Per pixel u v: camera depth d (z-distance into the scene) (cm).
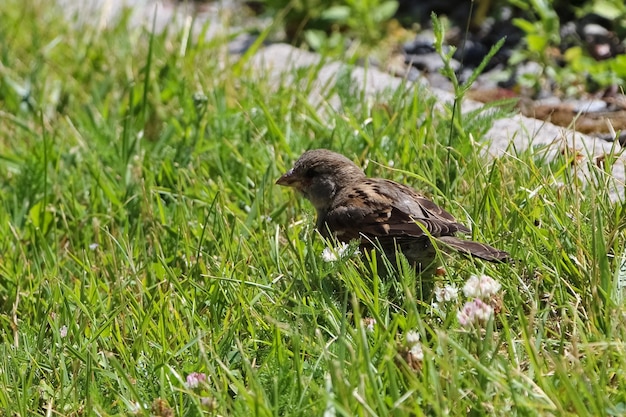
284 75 1249
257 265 819
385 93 1148
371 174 973
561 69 1280
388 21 1503
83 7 1617
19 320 834
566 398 591
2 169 1146
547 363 641
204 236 902
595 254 706
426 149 967
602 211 784
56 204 1050
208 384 658
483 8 1449
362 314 750
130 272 877
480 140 1012
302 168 925
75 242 982
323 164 912
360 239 794
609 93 1215
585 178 851
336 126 1056
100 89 1305
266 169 1023
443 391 618
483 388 607
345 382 618
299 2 1538
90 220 1000
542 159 926
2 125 1260
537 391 598
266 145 1058
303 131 1108
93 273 862
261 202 961
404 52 1424
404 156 978
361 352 639
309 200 932
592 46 1352
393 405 596
